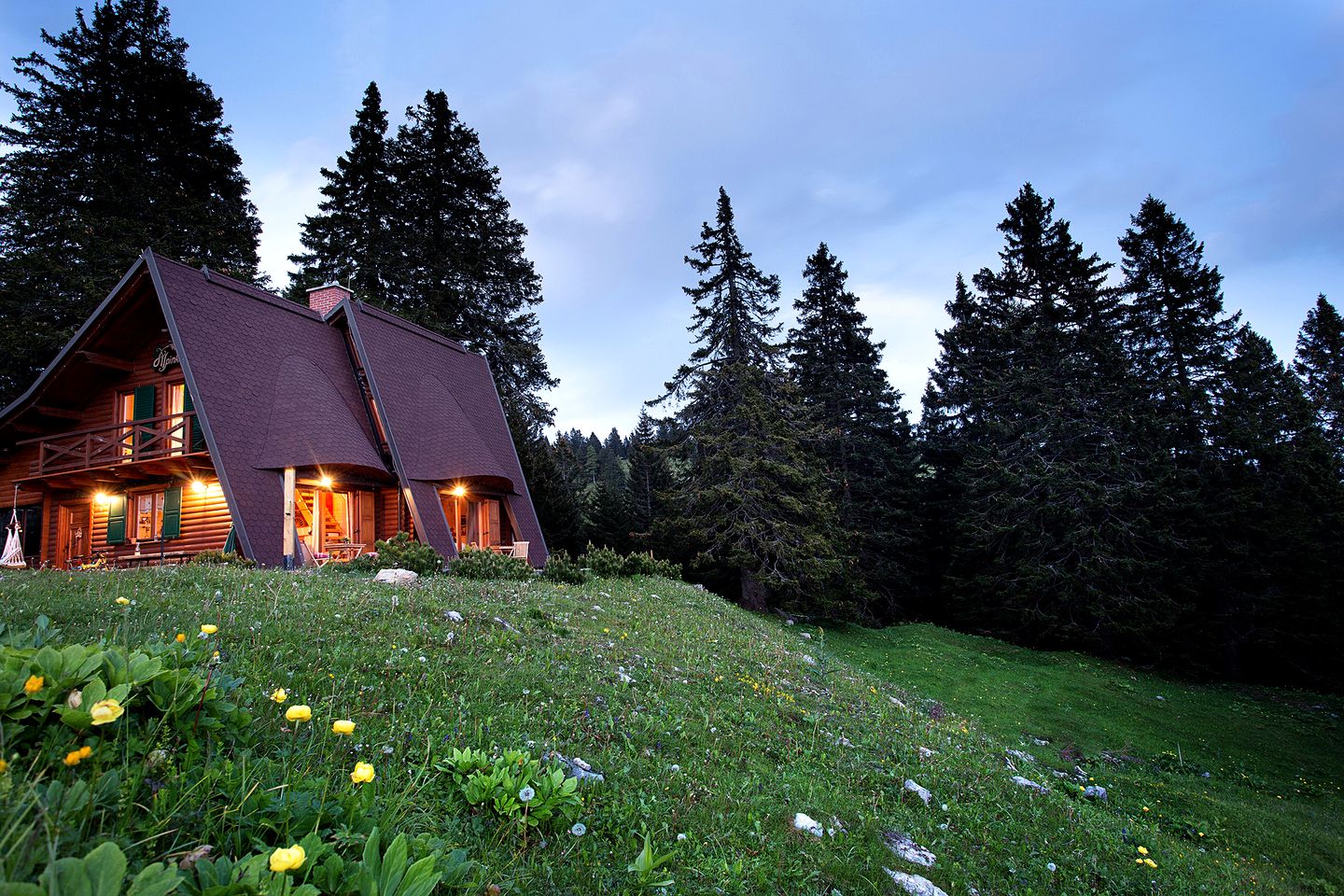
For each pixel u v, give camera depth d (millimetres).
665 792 4734
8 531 21688
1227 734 19984
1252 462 30250
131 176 26750
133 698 2840
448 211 35781
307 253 35000
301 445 17609
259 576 10406
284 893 1998
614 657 8719
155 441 19000
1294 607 28469
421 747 4270
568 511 37312
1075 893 5305
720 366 32656
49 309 23844
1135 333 34656
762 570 29375
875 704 10914
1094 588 28750
